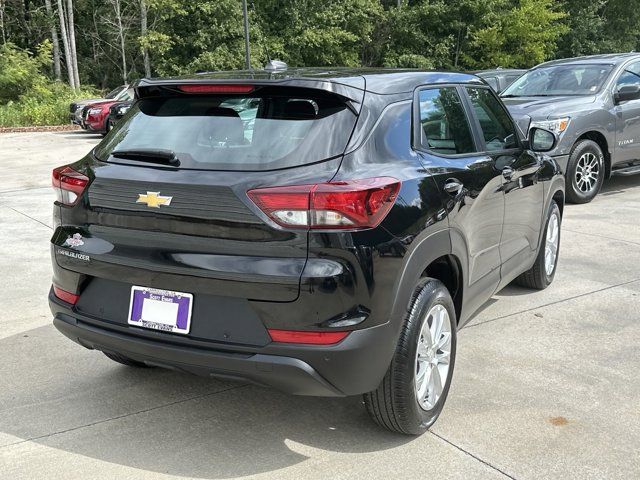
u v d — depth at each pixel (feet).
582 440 10.55
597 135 30.63
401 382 9.86
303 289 8.72
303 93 9.80
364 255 8.95
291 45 109.19
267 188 8.86
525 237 15.58
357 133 9.66
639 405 11.74
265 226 8.84
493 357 13.84
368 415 11.36
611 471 9.70
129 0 115.44
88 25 129.08
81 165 10.77
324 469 9.78
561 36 138.21
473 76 13.94
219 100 10.28
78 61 128.98
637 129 31.83
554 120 28.68
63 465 9.88
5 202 31.83
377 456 10.13
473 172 12.08
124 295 10.02
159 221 9.46
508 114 15.21
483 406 11.68
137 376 13.03
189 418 11.35
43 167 45.62
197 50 105.19
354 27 120.88
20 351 14.21
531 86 33.22
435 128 11.66
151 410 11.64
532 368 13.30
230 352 9.10
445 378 11.12
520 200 14.74
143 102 11.18
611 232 24.79
